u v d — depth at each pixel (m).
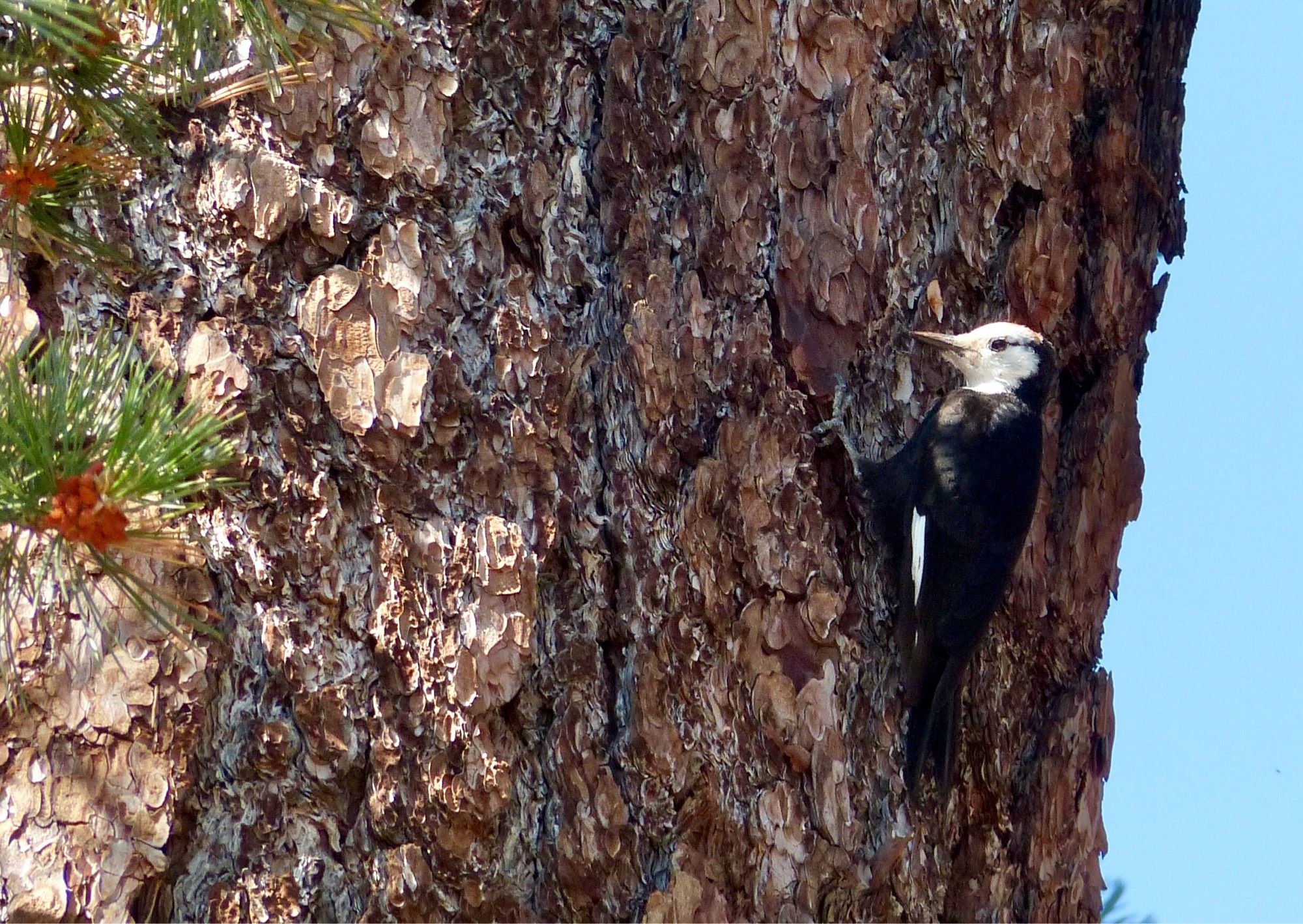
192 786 6.90
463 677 7.15
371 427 7.25
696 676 7.65
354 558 7.27
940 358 9.62
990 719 9.30
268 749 7.00
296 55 7.33
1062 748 9.37
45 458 5.02
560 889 7.28
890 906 8.20
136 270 7.20
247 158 7.32
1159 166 9.95
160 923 6.82
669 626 7.63
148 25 6.59
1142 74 9.87
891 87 8.83
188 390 7.13
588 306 7.95
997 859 8.97
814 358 8.40
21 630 6.76
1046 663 9.59
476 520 7.38
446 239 7.61
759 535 7.93
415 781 7.08
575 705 7.49
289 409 7.26
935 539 9.06
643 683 7.54
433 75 7.64
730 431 7.97
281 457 7.21
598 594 7.66
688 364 7.97
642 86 8.15
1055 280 9.47
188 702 6.87
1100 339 9.73
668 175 8.18
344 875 7.05
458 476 7.42
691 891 7.37
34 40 5.70
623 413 7.86
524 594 7.30
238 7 5.86
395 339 7.39
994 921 8.81
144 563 6.90
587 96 8.11
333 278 7.36
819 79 8.52
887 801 8.45
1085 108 9.61
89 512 5.02
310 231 7.36
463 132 7.74
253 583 7.10
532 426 7.59
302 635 7.13
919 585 8.94
